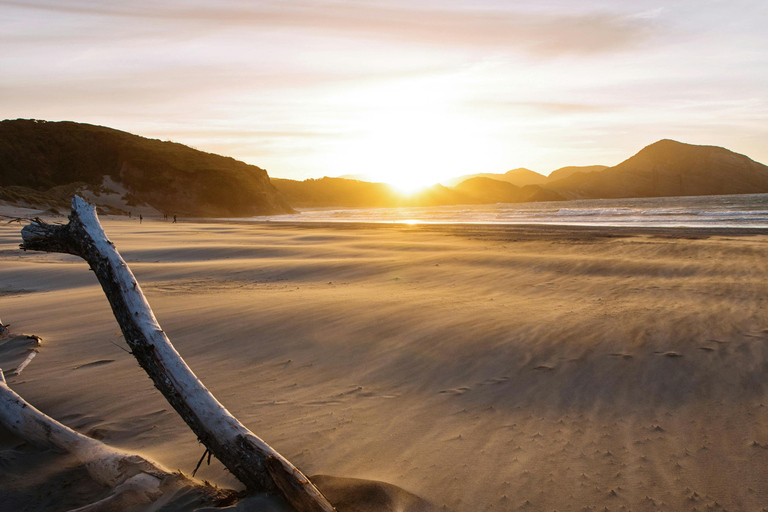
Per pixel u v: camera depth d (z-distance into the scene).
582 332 5.64
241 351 5.38
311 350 5.32
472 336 5.59
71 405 3.95
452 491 2.63
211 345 5.64
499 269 11.42
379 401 3.93
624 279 9.70
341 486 2.63
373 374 4.57
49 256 16.75
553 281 9.62
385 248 17.56
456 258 13.43
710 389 3.92
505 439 3.22
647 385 4.07
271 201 130.50
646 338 5.33
